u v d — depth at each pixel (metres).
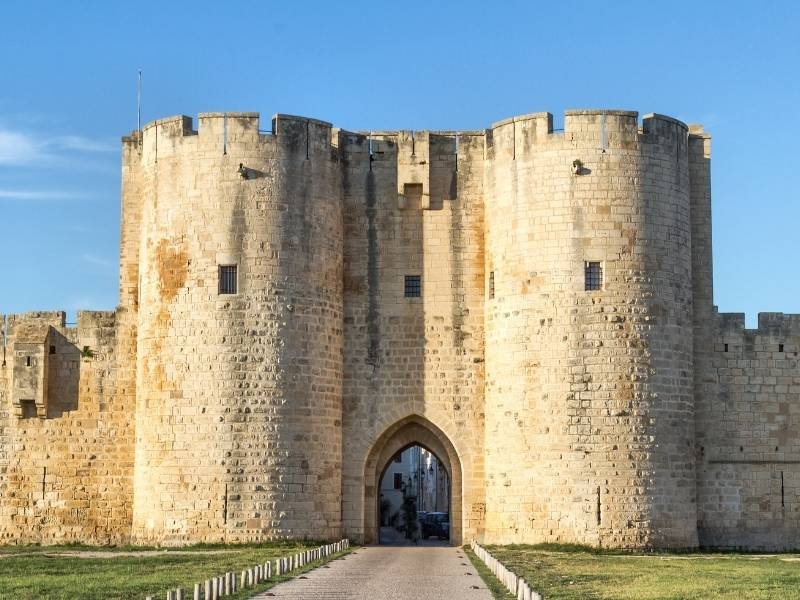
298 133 52.69
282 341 51.38
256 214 51.62
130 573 38.91
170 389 51.44
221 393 50.84
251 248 51.41
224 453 50.62
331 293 53.41
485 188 54.19
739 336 55.19
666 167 51.88
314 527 51.72
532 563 42.91
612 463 49.91
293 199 52.22
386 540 80.56
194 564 42.19
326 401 52.78
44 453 56.22
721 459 54.53
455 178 55.06
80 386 56.28
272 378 51.09
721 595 32.50
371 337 54.47
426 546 53.94
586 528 49.66
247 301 51.16
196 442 50.88
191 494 50.75
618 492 49.78
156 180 52.84
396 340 54.44
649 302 50.81
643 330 50.59
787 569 41.44
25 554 49.81
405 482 118.00
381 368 54.38
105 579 36.69
